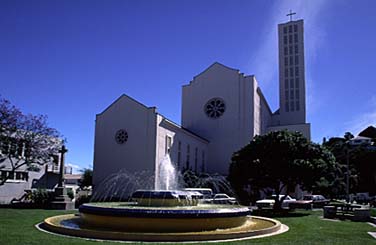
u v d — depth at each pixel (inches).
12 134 1448.1
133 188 1784.0
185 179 1926.7
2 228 628.7
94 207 610.9
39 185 1822.1
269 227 635.5
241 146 2267.5
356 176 2726.4
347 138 3169.3
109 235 510.6
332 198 2448.3
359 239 560.7
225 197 1496.1
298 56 2768.2
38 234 549.3
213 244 475.5
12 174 1566.2
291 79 2755.9
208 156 2343.8
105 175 1866.4
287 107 2731.3
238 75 2369.6
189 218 562.6
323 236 588.4
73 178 3329.2
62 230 562.3
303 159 1213.7
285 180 1262.3
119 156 1857.8
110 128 1915.6
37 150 1481.3
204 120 2406.5
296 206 1545.3
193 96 2474.2
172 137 1936.5
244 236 547.2
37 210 1117.7
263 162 1245.1
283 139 1254.3
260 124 2436.0
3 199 1628.9
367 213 920.3
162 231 555.8
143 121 1844.2
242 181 1314.0
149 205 705.0
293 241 517.3
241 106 2320.4
